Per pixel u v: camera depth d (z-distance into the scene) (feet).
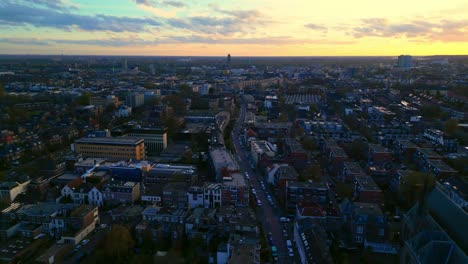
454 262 509.35
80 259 621.31
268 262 617.21
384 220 655.76
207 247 655.76
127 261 613.11
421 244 554.87
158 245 653.71
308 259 568.82
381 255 631.97
